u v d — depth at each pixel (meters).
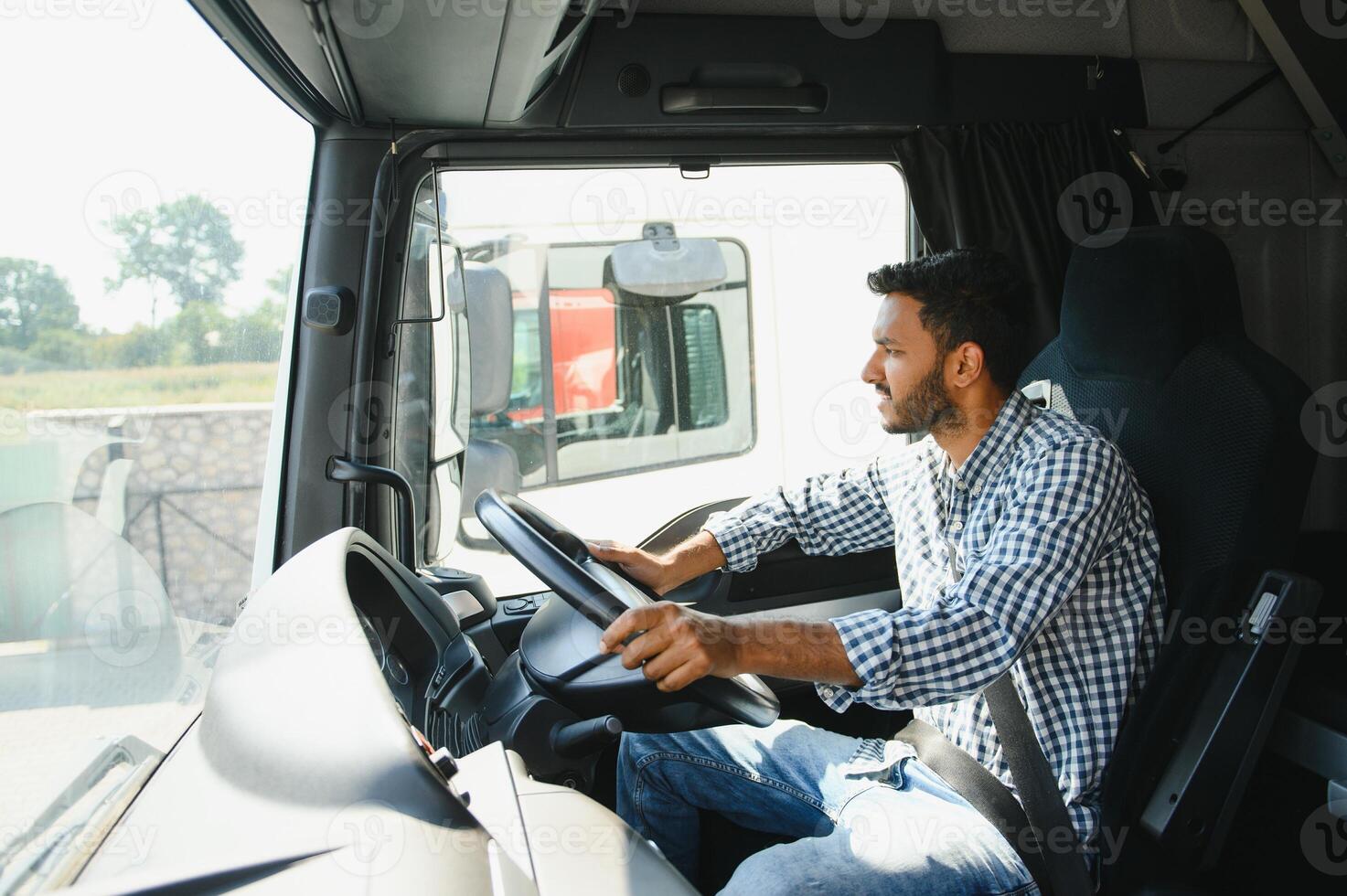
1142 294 1.64
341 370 1.90
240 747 0.93
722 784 1.72
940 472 1.82
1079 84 2.44
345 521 1.91
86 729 1.07
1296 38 2.48
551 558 1.38
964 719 1.65
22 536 1.05
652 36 2.11
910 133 2.33
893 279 1.70
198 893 0.77
